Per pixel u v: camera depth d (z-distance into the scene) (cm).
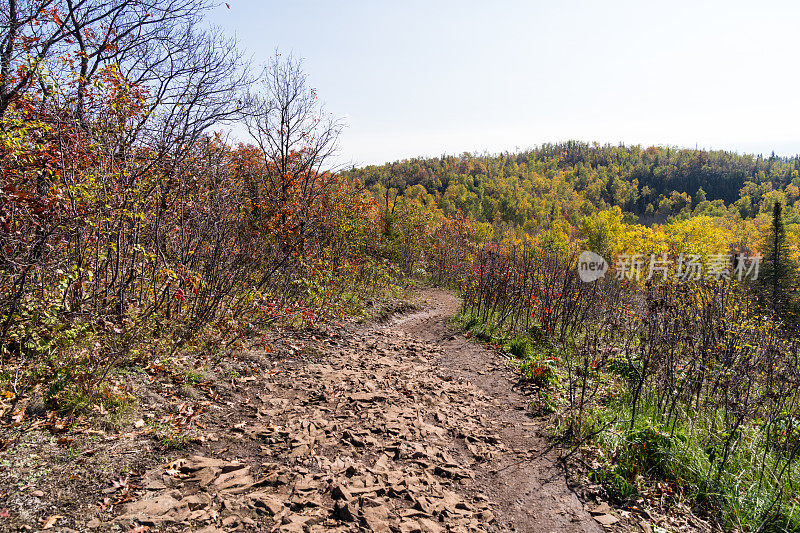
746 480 388
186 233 630
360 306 1061
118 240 522
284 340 688
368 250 1780
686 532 325
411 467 381
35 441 322
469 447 438
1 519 247
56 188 427
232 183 762
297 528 279
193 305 623
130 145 601
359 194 1452
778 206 3158
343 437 418
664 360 577
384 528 290
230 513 287
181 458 344
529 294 984
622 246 3644
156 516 273
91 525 257
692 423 497
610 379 651
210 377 498
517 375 679
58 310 448
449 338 912
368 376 607
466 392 602
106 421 365
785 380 527
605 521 331
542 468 407
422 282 1975
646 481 387
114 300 530
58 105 499
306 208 1151
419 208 2377
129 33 773
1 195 390
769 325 661
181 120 759
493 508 340
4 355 409
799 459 426
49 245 418
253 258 754
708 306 651
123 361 468
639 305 1020
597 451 435
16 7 562
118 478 305
